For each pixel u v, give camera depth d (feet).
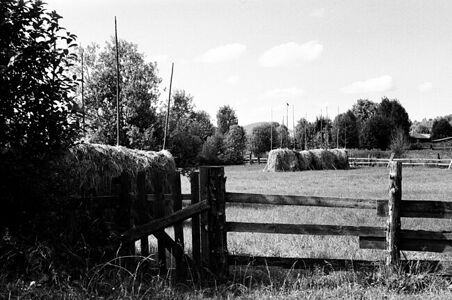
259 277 22.26
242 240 30.19
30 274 18.93
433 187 74.02
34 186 20.53
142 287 19.75
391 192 21.39
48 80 21.13
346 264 21.75
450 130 337.11
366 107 341.62
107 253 21.44
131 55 61.36
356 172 127.24
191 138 61.98
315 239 30.22
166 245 22.56
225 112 298.15
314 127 233.76
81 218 21.58
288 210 45.88
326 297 19.15
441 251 21.25
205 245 22.61
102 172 34.42
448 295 19.01
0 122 20.61
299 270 22.94
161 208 23.06
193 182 23.07
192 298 19.20
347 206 21.90
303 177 106.93
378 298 18.80
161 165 40.24
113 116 59.72
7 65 19.94
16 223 20.58
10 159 20.30
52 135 21.15
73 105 21.62
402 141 189.88
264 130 233.35
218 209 22.52
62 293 17.79
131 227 22.49
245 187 78.18
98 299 17.88
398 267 21.22
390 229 21.43
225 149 200.23
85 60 60.13
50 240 20.39
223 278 21.90
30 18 20.35
